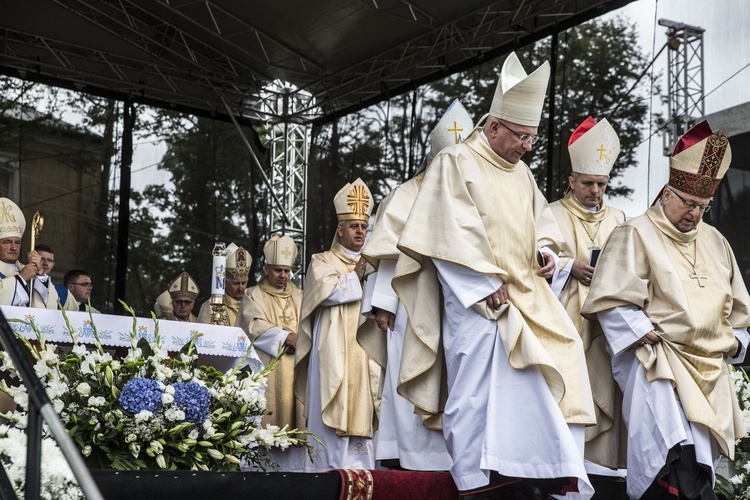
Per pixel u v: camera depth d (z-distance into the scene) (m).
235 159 11.45
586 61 8.45
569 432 3.83
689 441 4.43
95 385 3.75
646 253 4.73
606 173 5.81
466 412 3.95
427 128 9.96
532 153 8.81
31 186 10.51
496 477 3.90
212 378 4.14
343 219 6.90
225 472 3.77
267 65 10.75
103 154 10.88
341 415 6.41
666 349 4.56
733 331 4.83
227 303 8.47
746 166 7.26
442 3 9.25
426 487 4.12
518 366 3.89
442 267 4.02
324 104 11.08
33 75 10.42
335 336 6.54
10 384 4.04
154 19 10.44
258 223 11.47
